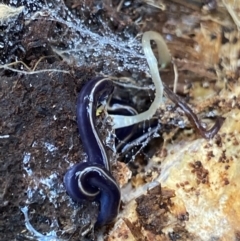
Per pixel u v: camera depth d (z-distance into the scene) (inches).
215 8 3.9
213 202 3.5
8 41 3.5
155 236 3.4
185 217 3.5
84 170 3.1
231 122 3.8
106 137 3.5
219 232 3.4
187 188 3.6
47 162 3.2
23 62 3.5
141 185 3.7
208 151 3.7
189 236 3.4
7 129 3.2
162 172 3.8
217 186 3.5
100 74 3.7
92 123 3.3
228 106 3.9
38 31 3.6
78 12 3.9
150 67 3.9
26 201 3.1
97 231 3.4
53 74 3.4
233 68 3.9
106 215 3.3
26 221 3.1
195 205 3.5
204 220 3.4
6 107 3.2
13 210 3.1
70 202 3.2
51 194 3.2
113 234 3.4
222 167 3.6
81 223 3.2
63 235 3.2
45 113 3.3
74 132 3.3
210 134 3.7
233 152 3.7
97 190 3.2
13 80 3.3
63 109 3.3
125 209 3.5
